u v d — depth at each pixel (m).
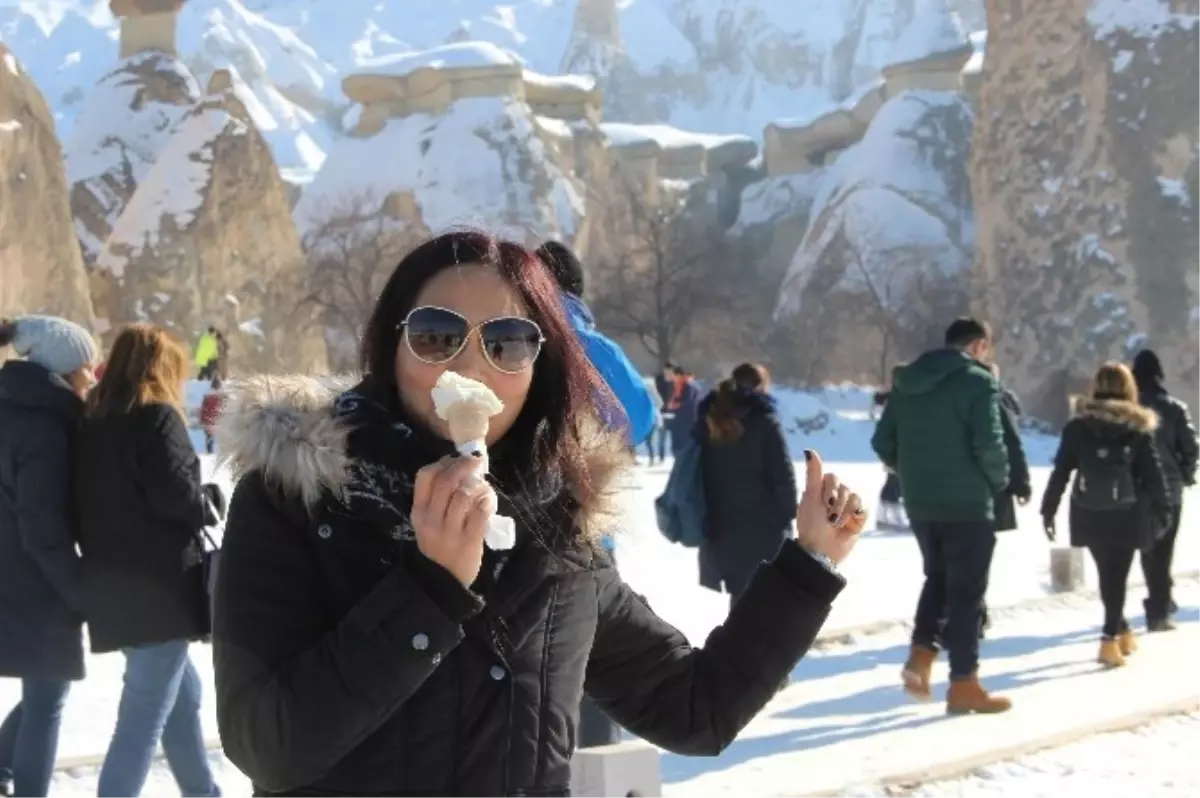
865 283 73.25
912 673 8.90
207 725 8.09
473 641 2.39
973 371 8.51
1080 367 52.62
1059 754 7.64
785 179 95.19
